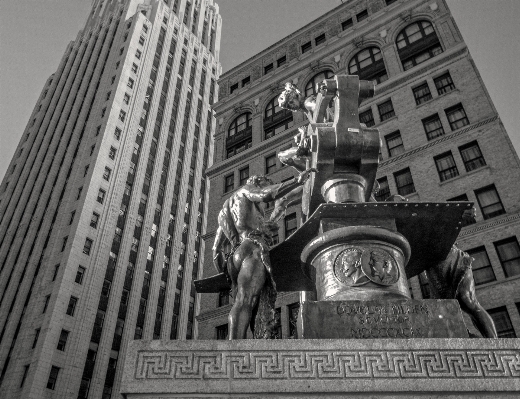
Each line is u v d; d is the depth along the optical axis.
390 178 31.22
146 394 2.95
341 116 4.41
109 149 58.94
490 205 27.08
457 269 4.36
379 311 3.47
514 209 25.97
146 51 72.69
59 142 66.88
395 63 37.22
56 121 70.94
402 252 3.98
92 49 79.62
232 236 4.51
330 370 2.99
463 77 32.88
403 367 3.00
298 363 3.03
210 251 38.47
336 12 45.03
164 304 57.44
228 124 46.16
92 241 51.31
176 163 70.06
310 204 4.75
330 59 41.59
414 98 34.09
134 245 56.66
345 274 3.74
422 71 34.81
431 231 4.16
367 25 40.66
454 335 3.39
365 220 4.00
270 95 44.56
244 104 45.84
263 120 43.72
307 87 42.06
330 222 3.99
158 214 62.69
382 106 35.56
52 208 56.41
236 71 49.47
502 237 25.44
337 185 4.40
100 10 89.94
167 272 60.25
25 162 69.94
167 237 62.72
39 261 52.19
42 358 41.88
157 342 3.14
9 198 65.81
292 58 45.66
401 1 39.84
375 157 4.37
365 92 4.52
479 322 4.12
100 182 55.72
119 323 50.56
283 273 4.75
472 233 26.34
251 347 3.10
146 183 62.69
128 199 58.62
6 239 58.59
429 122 32.47
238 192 4.65
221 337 32.28
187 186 70.75
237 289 4.08
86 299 47.72
